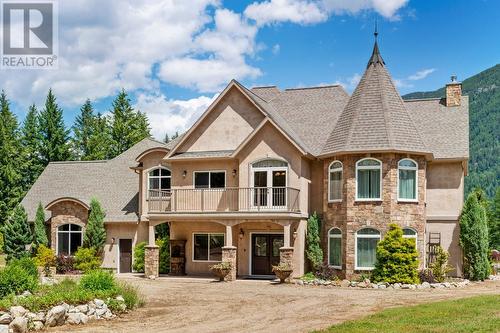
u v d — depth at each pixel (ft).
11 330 50.03
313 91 121.90
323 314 60.59
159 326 54.44
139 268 115.34
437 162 104.53
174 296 76.79
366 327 50.60
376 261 92.63
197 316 60.34
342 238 97.76
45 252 117.50
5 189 209.97
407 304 66.54
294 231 101.24
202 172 110.01
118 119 241.35
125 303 63.67
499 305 62.13
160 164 118.52
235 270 99.35
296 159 101.91
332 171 101.50
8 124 231.71
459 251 102.27
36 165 224.94
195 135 112.16
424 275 90.17
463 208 100.68
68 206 123.95
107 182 133.69
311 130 112.16
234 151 105.09
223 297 75.66
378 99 99.91
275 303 69.67
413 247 89.04
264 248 106.11
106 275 66.49
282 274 93.76
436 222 103.81
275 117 108.68
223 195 107.14
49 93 230.07
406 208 95.91
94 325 55.01
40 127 228.84
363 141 96.43
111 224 122.11
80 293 59.52
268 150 103.96
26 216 126.52
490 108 636.07
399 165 96.63
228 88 109.40
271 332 50.67
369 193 96.12
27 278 63.41
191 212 104.63
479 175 549.95
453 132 106.83
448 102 113.09
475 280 98.37
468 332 47.67
